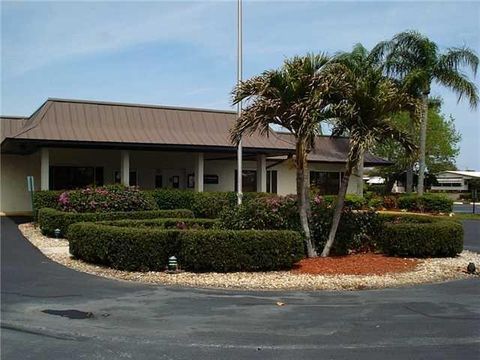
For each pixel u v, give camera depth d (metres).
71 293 8.72
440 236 12.57
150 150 24.22
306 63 11.12
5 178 26.45
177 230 10.95
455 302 8.19
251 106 11.36
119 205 19.36
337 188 33.38
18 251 13.68
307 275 10.20
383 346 5.95
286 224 12.10
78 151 26.52
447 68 29.05
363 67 12.09
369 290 9.14
